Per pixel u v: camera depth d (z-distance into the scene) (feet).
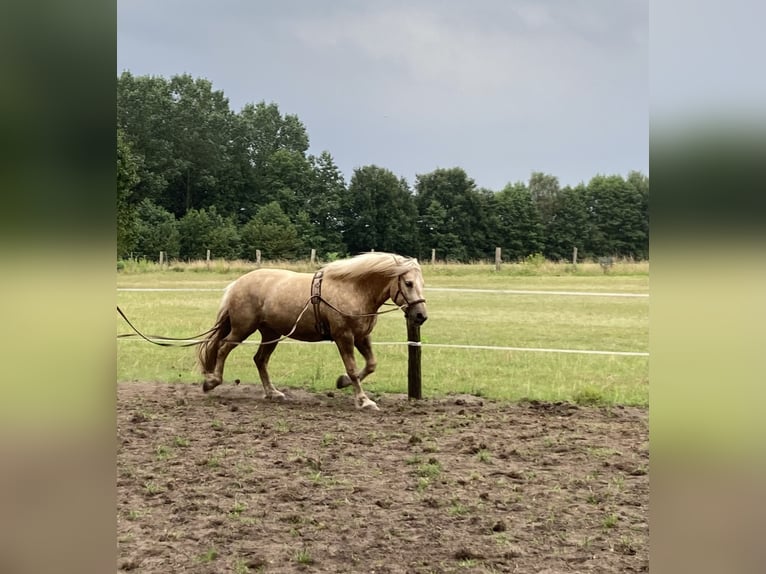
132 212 89.71
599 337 37.24
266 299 23.04
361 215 186.09
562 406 22.43
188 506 13.04
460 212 187.93
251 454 16.65
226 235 147.33
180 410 21.50
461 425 19.93
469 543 11.47
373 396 24.22
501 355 31.96
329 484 14.47
